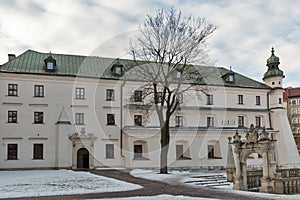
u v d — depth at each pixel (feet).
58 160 118.83
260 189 65.21
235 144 69.00
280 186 62.64
